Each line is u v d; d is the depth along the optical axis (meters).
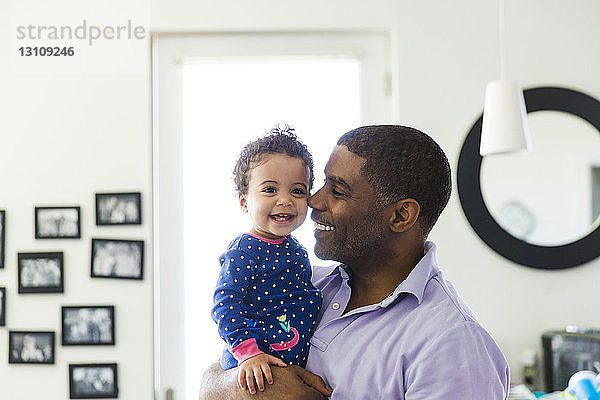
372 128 1.44
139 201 3.21
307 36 3.28
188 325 3.26
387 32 3.29
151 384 3.20
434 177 1.42
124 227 3.22
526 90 3.24
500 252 3.22
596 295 3.25
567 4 3.27
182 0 3.21
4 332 3.22
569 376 3.02
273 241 1.62
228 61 3.27
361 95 3.29
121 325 3.21
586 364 3.00
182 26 3.21
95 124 3.22
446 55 3.25
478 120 3.23
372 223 1.40
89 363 3.20
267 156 1.63
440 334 1.30
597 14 3.26
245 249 1.59
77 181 3.22
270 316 1.55
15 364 3.21
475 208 3.22
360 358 1.37
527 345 3.25
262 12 3.22
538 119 3.24
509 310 3.25
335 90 3.29
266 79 3.29
